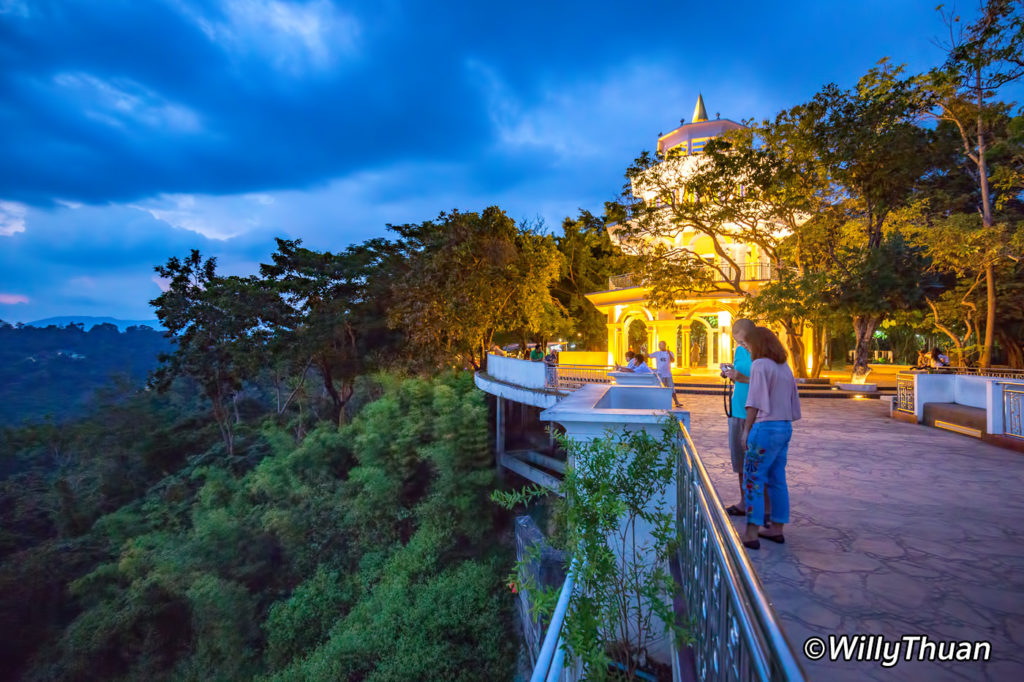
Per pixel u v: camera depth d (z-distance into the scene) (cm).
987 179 1881
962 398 958
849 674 214
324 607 1984
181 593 2202
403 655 1545
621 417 407
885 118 1672
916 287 1641
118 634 2302
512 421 2878
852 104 1708
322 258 3991
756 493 351
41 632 2684
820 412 1241
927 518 418
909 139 1669
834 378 2303
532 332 3291
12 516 3619
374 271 3956
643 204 2273
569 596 246
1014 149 1800
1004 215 2273
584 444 398
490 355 2539
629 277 2770
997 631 245
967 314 2211
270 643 1931
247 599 2167
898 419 1084
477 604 1678
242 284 3888
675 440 394
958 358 2114
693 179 2092
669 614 283
